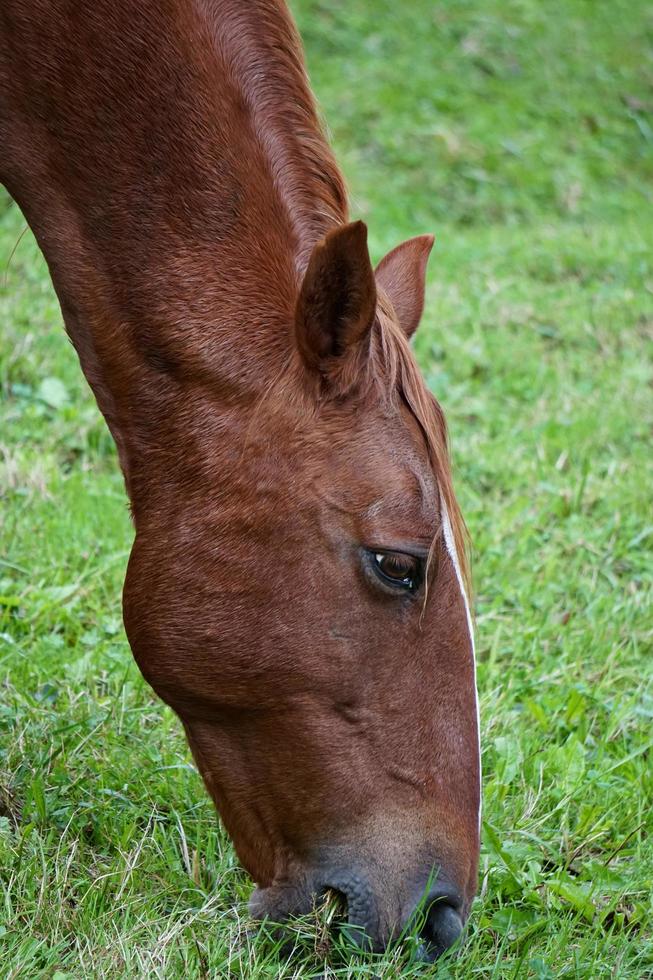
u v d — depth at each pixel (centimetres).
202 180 425
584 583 750
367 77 1742
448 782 411
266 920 422
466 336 1099
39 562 689
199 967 412
